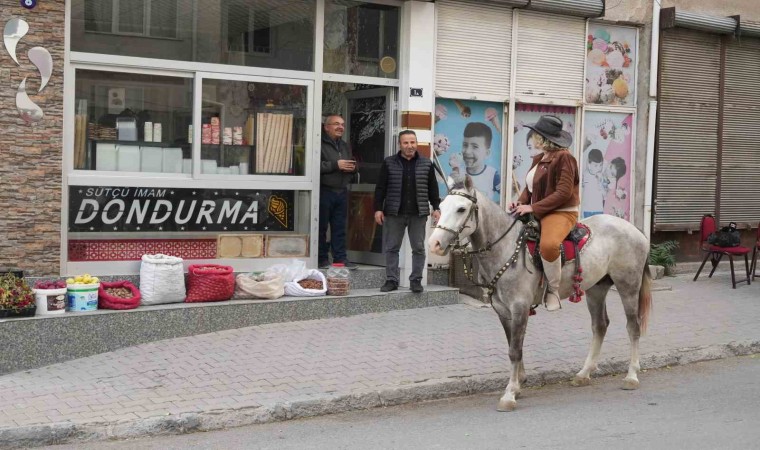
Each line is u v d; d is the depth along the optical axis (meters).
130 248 10.16
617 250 8.41
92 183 9.89
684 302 12.20
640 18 13.87
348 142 12.39
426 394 8.09
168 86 10.42
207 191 10.60
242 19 10.83
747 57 15.12
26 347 8.62
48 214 9.51
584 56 13.43
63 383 8.04
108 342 9.12
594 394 8.25
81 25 9.81
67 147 9.75
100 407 7.32
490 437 6.76
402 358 8.98
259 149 10.98
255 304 10.09
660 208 14.33
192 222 10.54
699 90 14.62
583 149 13.59
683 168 14.55
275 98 11.07
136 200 10.18
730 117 15.01
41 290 8.84
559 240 7.79
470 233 7.54
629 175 14.09
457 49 12.25
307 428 7.19
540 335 10.18
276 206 11.08
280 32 11.09
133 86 10.20
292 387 7.95
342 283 10.75
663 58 14.17
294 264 10.93
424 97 11.74
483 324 10.48
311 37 11.28
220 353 9.02
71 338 8.88
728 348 9.91
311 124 11.27
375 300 10.91
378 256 11.97
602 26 13.66
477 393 8.34
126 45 10.09
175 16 10.40
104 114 10.04
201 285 9.97
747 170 15.30
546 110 13.27
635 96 14.06
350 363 8.75
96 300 9.27
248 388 7.90
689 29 14.30
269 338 9.60
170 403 7.45
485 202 7.71
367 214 12.16
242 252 10.87
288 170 11.19
